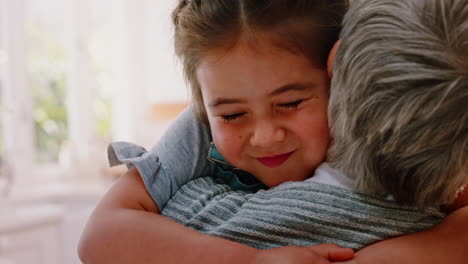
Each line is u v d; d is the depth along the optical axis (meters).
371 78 0.43
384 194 0.52
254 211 0.56
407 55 0.42
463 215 0.54
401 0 0.44
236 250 0.51
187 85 0.68
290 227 0.53
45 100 2.89
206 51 0.55
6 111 2.69
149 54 3.22
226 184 0.67
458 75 0.40
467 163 0.43
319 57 0.54
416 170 0.45
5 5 2.63
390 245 0.50
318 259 0.49
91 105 3.08
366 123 0.45
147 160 0.65
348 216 0.52
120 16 3.17
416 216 0.52
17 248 2.21
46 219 2.31
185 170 0.67
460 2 0.41
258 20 0.52
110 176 2.84
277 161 0.58
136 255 0.55
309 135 0.55
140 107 3.27
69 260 2.61
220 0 0.55
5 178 2.65
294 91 0.53
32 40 2.79
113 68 3.23
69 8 2.95
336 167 0.55
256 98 0.53
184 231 0.55
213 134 0.60
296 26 0.53
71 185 2.86
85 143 3.03
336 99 0.49
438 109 0.41
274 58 0.52
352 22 0.47
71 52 2.97
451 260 0.49
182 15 0.61
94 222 0.59
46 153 2.91
